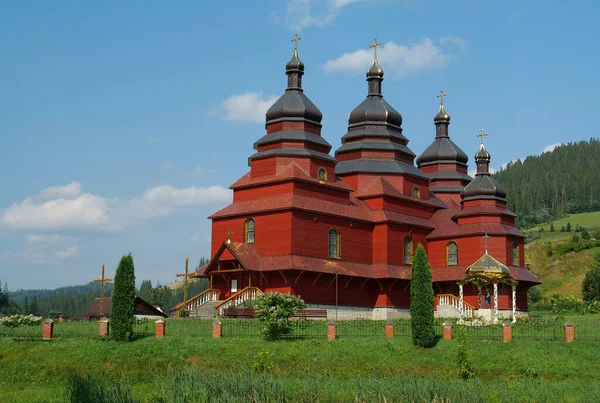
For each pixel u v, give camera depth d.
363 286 72.88
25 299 165.50
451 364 47.94
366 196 75.56
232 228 71.25
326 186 71.50
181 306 71.44
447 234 77.69
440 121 93.69
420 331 50.78
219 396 37.62
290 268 65.19
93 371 48.22
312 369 47.53
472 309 70.31
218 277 71.25
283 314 52.34
